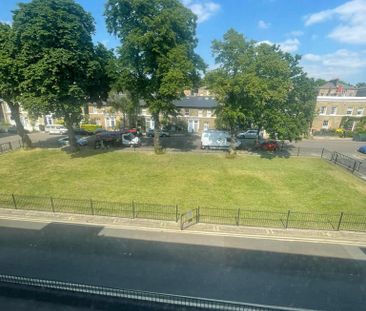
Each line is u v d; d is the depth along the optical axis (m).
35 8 21.73
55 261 10.37
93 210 15.07
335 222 14.20
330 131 46.41
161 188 19.20
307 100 28.92
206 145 33.12
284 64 23.95
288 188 19.61
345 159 28.39
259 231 13.02
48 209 15.16
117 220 13.93
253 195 18.16
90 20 25.45
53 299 7.46
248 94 23.08
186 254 10.96
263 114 26.55
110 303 7.20
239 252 11.16
